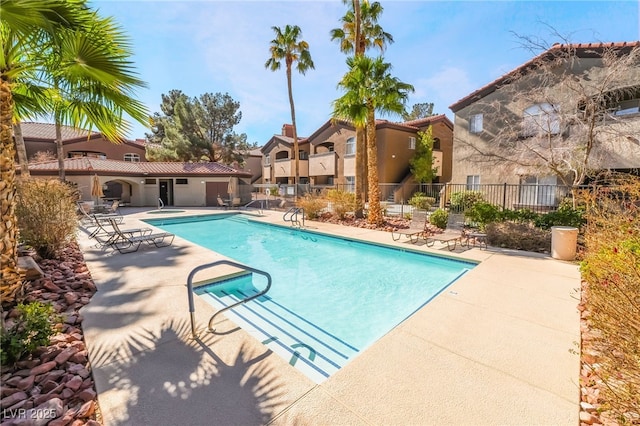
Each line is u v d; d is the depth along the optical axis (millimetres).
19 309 3332
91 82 5000
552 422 2324
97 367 2971
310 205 14977
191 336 3596
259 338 4359
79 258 7332
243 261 8875
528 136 11344
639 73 9398
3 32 3865
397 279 7246
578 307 4469
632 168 10695
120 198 24281
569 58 10148
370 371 2965
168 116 30953
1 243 3953
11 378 2682
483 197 14766
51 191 7039
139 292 5055
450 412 2428
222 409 2436
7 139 3984
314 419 2348
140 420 2309
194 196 23828
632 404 2156
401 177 24812
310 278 7305
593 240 5262
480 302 4688
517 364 3080
